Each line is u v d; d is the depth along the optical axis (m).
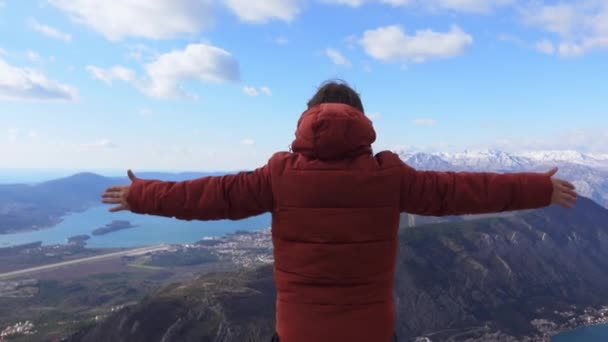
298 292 3.69
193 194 3.83
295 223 3.69
